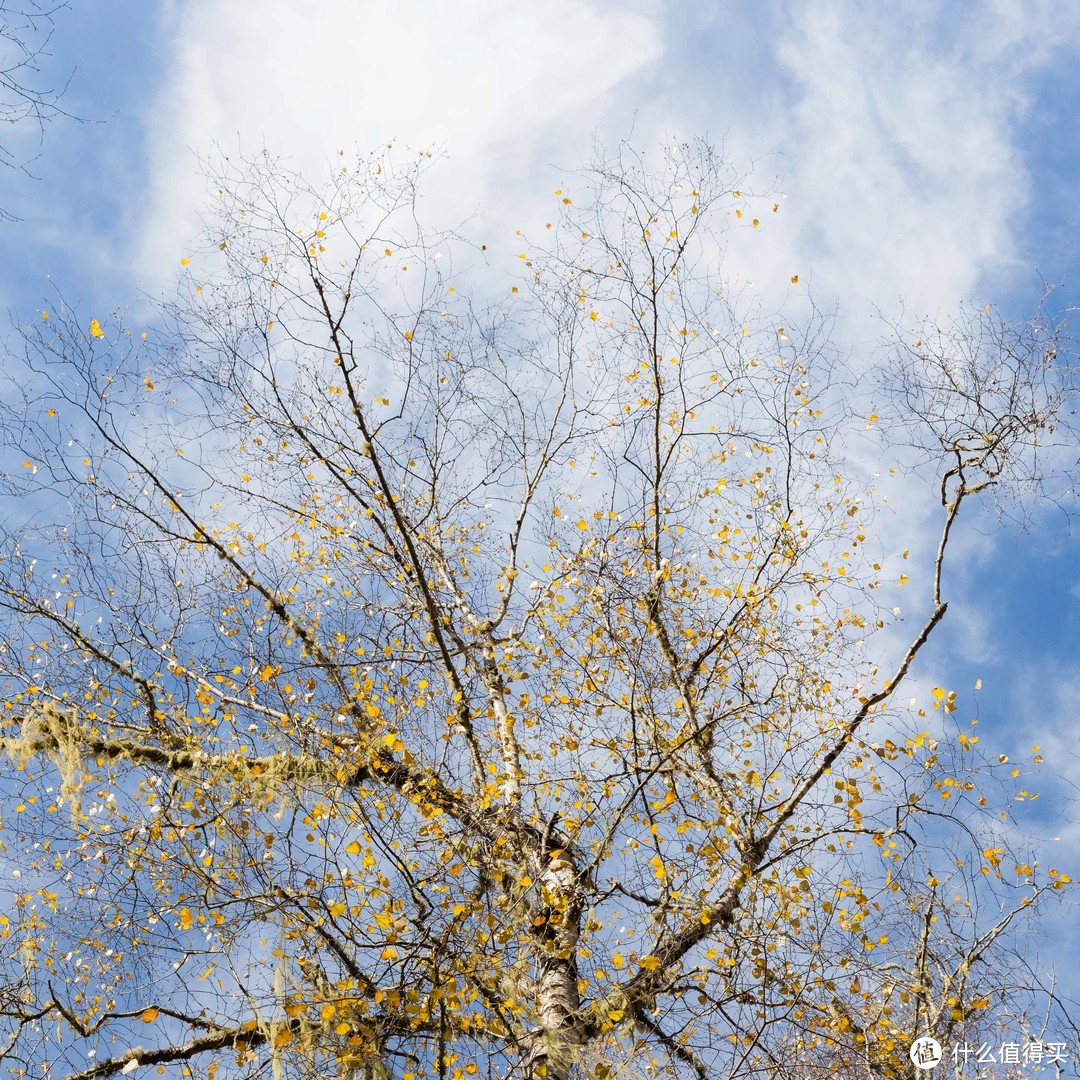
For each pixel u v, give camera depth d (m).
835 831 6.94
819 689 8.12
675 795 6.55
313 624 8.42
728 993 6.23
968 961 6.48
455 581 9.34
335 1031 5.63
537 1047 5.58
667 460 8.94
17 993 6.88
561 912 6.06
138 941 6.67
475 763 7.34
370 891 5.71
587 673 7.73
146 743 8.01
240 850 6.26
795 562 8.46
